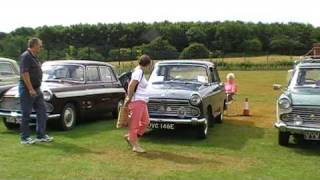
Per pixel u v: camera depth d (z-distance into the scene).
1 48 35.19
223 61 59.41
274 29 83.00
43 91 11.21
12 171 7.70
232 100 17.94
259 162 8.76
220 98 13.06
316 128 9.59
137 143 9.48
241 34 81.56
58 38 64.00
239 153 9.51
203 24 81.94
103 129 11.98
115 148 9.69
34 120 11.37
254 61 60.75
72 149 9.49
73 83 12.34
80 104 12.14
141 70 9.30
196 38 79.94
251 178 7.61
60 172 7.70
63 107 11.53
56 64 12.73
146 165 8.34
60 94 11.42
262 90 26.34
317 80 10.98
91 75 12.91
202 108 10.68
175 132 11.80
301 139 11.00
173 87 11.31
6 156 8.76
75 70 12.58
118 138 10.77
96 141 10.38
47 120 11.39
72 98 11.80
